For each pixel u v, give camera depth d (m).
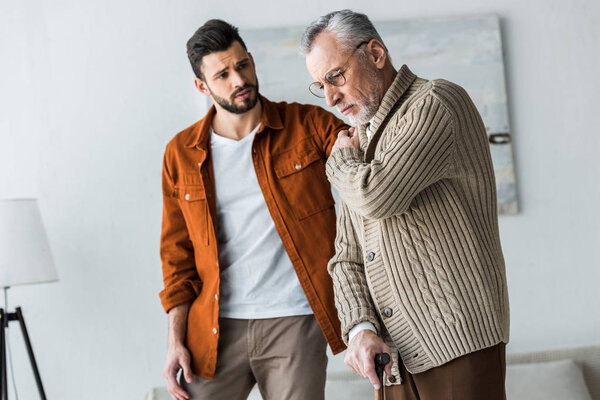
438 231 1.41
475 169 1.43
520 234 3.18
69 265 3.12
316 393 1.93
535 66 3.21
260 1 3.20
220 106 2.02
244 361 1.97
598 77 3.21
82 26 3.20
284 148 2.03
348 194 1.43
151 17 3.20
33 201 2.83
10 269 2.70
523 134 3.20
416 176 1.36
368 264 1.50
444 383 1.43
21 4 3.20
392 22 3.16
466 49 3.16
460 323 1.39
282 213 1.97
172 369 2.02
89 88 3.18
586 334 3.16
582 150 3.20
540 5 3.23
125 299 3.13
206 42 1.96
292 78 3.13
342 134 1.62
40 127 3.16
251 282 1.96
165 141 3.17
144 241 3.15
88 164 3.16
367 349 1.42
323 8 3.19
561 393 2.76
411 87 1.54
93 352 3.12
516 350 3.16
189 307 2.09
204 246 2.01
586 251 3.18
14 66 3.18
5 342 2.88
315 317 1.95
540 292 3.17
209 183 2.03
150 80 3.18
